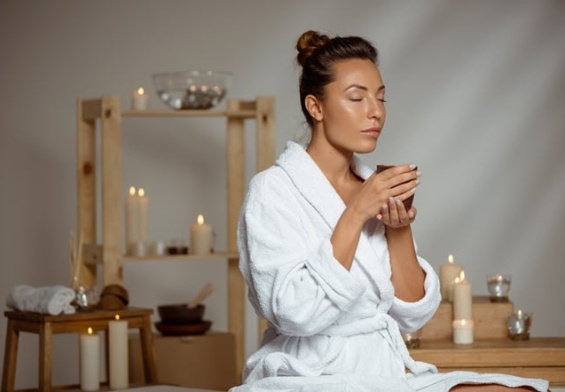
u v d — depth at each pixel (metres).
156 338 4.17
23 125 4.89
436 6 5.21
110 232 4.05
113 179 4.05
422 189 5.16
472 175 5.19
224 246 5.09
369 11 5.17
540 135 5.21
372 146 2.04
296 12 5.13
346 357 2.03
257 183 2.05
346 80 2.03
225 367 4.27
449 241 5.16
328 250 1.90
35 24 4.91
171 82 4.25
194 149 5.08
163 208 5.03
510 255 5.18
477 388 2.00
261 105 4.25
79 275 3.84
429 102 5.19
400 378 1.95
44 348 3.58
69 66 4.94
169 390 3.60
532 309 5.18
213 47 5.08
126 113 4.11
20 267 4.85
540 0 5.23
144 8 5.02
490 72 5.21
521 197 5.20
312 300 1.90
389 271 2.10
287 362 1.99
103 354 4.78
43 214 4.89
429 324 3.31
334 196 2.05
